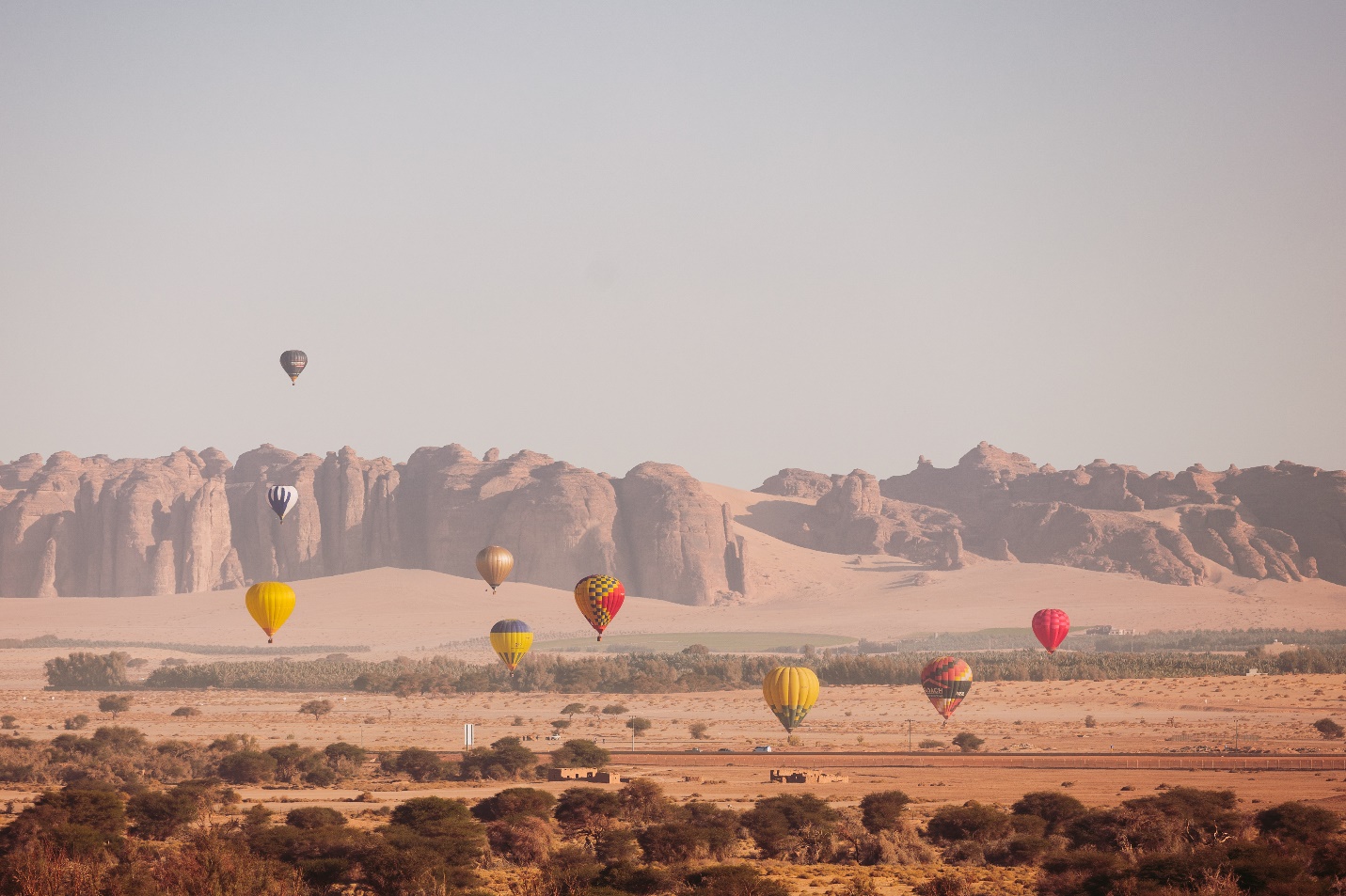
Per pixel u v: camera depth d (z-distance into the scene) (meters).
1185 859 67.31
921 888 71.25
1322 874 70.44
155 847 83.31
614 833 82.81
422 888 67.06
